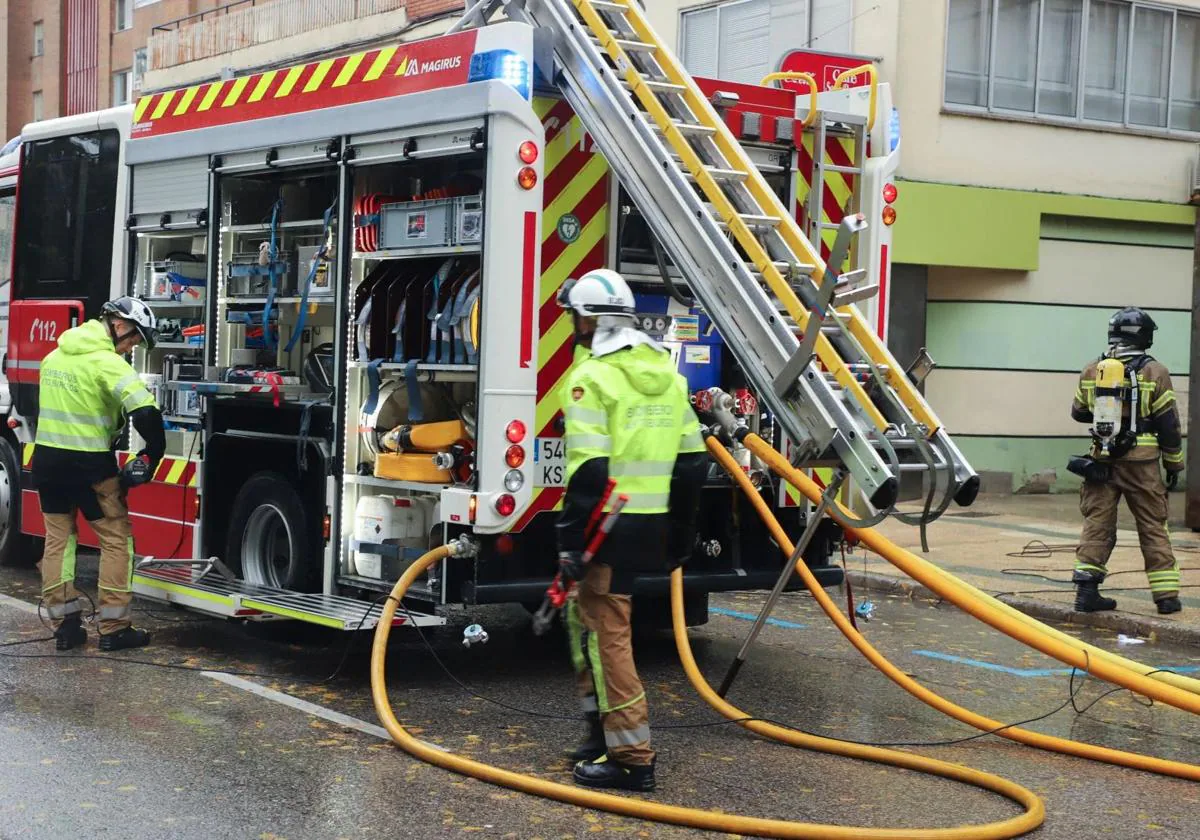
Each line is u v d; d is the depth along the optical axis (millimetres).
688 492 5637
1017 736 6430
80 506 7836
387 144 7285
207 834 4926
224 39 25312
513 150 6758
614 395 5395
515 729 6430
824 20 16422
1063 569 11578
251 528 8289
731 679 6770
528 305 6840
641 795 5480
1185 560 12062
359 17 22219
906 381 6359
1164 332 18047
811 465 6168
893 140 8258
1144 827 5250
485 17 7824
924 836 4844
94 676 7309
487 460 6758
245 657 7879
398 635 8633
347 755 5945
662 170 6621
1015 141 16641
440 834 4980
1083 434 17688
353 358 7660
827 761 6020
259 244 8500
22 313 10086
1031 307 17234
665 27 18297
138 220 9062
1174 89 17781
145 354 9328
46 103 34000
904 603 10594
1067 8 16969
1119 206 17312
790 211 7996
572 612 5703
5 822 5000
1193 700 6324
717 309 6477
